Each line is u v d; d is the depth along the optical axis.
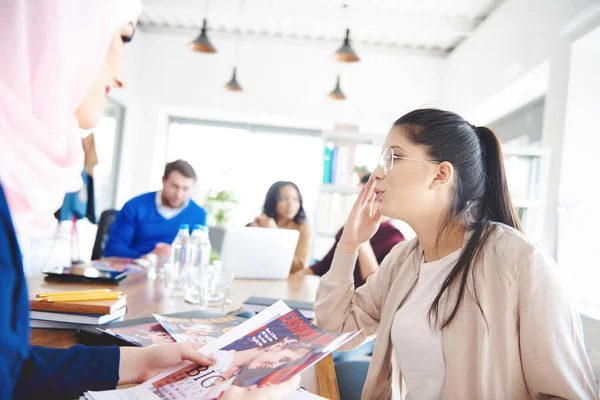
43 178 0.70
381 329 1.09
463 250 0.97
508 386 0.87
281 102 5.76
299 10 4.73
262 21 5.33
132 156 5.80
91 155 4.12
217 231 2.38
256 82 5.76
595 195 2.77
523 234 0.99
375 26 4.75
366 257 2.05
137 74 5.73
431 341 0.97
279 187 3.08
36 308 1.04
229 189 6.50
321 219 4.02
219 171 6.52
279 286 2.00
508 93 4.00
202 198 6.47
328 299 1.17
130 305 1.34
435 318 0.95
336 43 5.73
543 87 3.77
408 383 1.02
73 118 0.74
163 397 0.66
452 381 0.91
